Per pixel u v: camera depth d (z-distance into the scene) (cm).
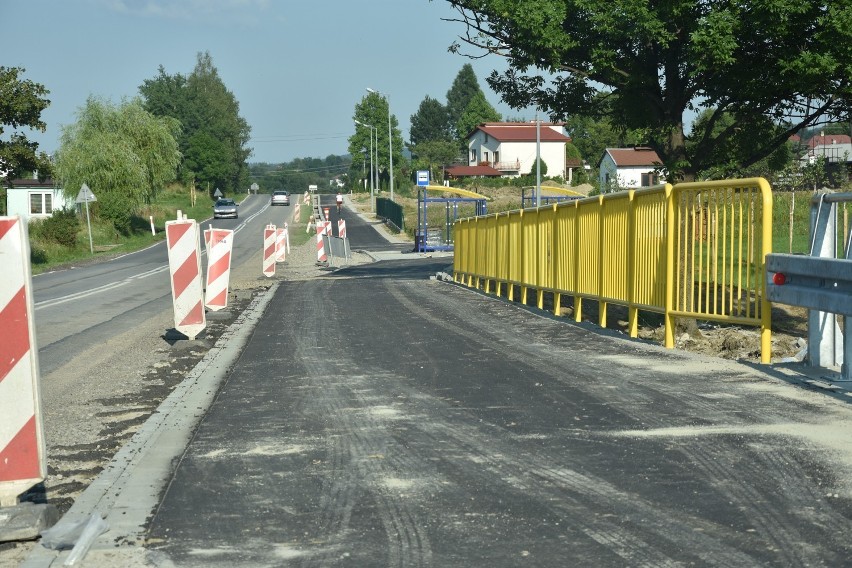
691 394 790
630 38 1672
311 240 6341
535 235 1712
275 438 698
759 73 1645
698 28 1540
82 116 7338
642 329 1597
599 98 2005
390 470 593
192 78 17388
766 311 921
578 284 1441
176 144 7875
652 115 1862
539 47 1667
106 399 952
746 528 459
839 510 481
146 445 689
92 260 5062
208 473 605
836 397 757
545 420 718
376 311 1680
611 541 448
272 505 530
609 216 1290
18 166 4784
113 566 444
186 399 873
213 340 1378
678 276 1065
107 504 543
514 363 1002
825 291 813
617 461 591
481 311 1627
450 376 936
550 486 543
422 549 449
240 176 17900
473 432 689
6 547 490
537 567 419
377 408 793
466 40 1795
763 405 736
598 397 795
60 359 1287
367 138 14762
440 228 6944
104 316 1917
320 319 1566
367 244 6278
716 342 1370
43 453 548
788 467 561
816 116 1772
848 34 1433
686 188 1043
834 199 859
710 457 590
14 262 541
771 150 1853
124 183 7056
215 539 477
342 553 448
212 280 1697
